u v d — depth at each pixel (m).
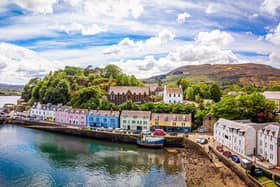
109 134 87.31
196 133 86.69
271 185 42.38
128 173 55.72
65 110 112.50
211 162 60.03
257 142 58.19
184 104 103.12
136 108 103.00
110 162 63.12
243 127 60.38
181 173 55.72
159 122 91.56
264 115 78.88
